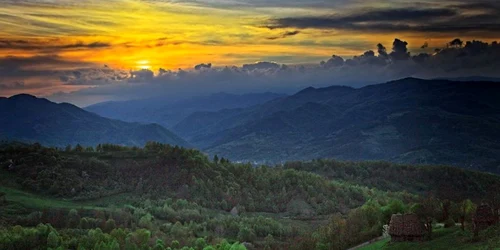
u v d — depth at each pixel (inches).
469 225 5905.5
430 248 5511.8
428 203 7081.7
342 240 7795.3
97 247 7785.4
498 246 4766.2
